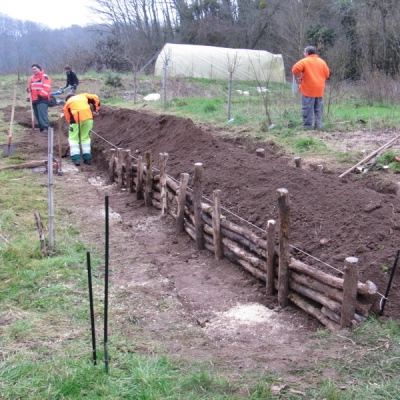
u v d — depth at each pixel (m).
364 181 8.14
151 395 3.38
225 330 4.61
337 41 25.48
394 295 4.55
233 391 3.48
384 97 15.70
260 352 4.10
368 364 3.69
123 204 8.66
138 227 7.52
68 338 4.21
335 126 12.03
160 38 41.03
